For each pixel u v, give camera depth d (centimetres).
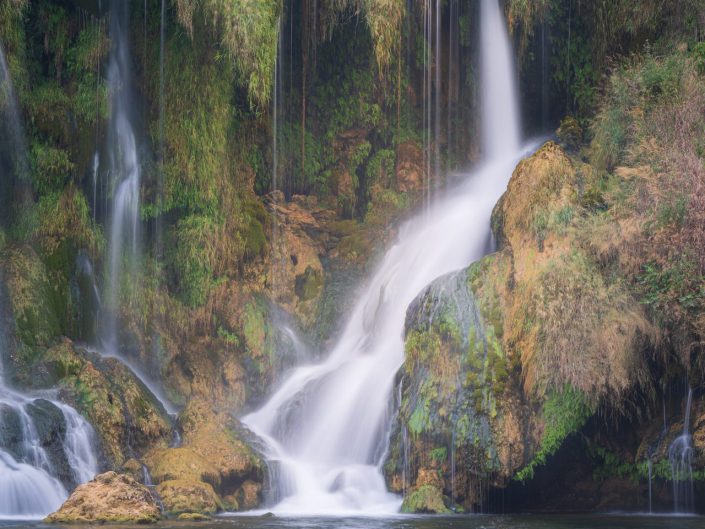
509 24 2980
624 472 2091
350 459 2288
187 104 2595
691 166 2075
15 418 1903
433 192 3011
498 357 2091
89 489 1734
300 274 2814
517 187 2245
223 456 2134
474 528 1636
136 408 2209
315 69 3089
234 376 2573
